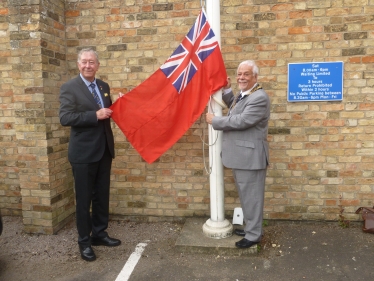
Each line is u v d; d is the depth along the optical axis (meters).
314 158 3.98
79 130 3.32
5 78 4.30
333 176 3.98
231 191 4.17
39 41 3.75
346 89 3.84
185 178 4.23
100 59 4.20
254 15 3.88
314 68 3.85
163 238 3.90
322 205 4.05
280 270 3.17
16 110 3.89
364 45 3.76
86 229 3.43
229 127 3.23
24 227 4.07
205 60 3.46
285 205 4.10
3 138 4.44
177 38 4.04
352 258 3.34
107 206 3.71
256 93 3.21
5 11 4.15
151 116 3.57
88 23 4.17
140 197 4.35
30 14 3.74
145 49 4.11
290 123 3.97
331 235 3.83
